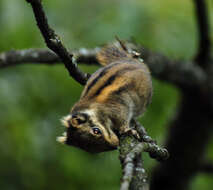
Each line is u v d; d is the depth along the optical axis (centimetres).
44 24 693
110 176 1430
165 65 1222
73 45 1294
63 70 1352
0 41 1252
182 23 1350
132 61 977
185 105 1407
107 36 1306
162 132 1447
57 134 1343
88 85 869
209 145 1580
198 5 1218
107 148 834
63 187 1366
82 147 838
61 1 1393
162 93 1408
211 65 1341
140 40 1305
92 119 827
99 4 1403
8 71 1307
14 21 1245
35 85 1328
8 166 1312
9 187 1296
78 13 1394
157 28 1318
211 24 1390
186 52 1350
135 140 788
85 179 1398
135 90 898
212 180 1612
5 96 1264
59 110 1355
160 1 1352
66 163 1368
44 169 1343
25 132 1298
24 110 1316
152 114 1398
